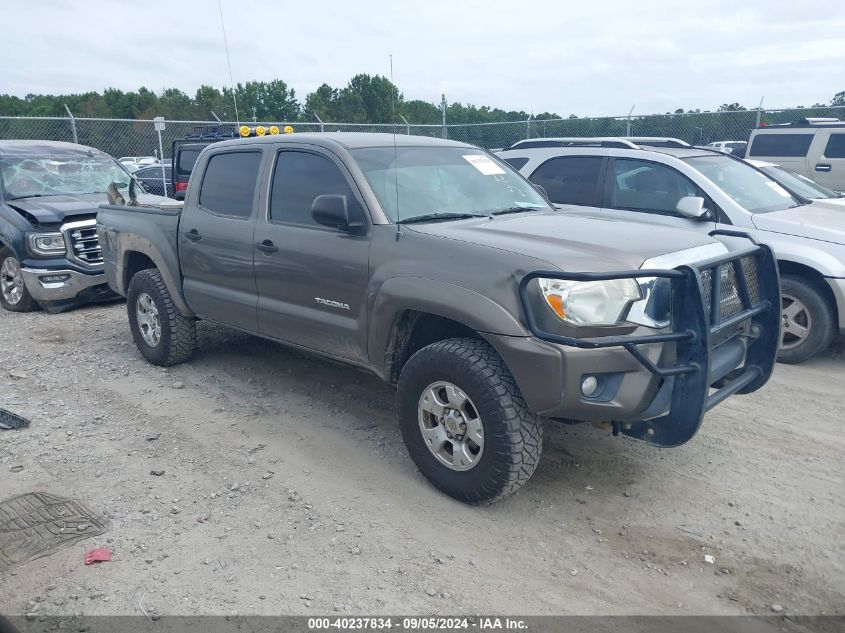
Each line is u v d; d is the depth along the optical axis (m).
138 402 5.54
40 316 8.67
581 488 4.15
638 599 3.19
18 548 3.58
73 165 9.98
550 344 3.44
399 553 3.53
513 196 5.09
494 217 4.50
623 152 7.22
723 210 6.53
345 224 4.23
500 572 3.38
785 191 7.20
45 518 3.85
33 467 4.46
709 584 3.29
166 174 16.56
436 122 11.34
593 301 3.45
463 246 3.82
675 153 7.12
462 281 3.74
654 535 3.68
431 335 4.31
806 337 6.23
